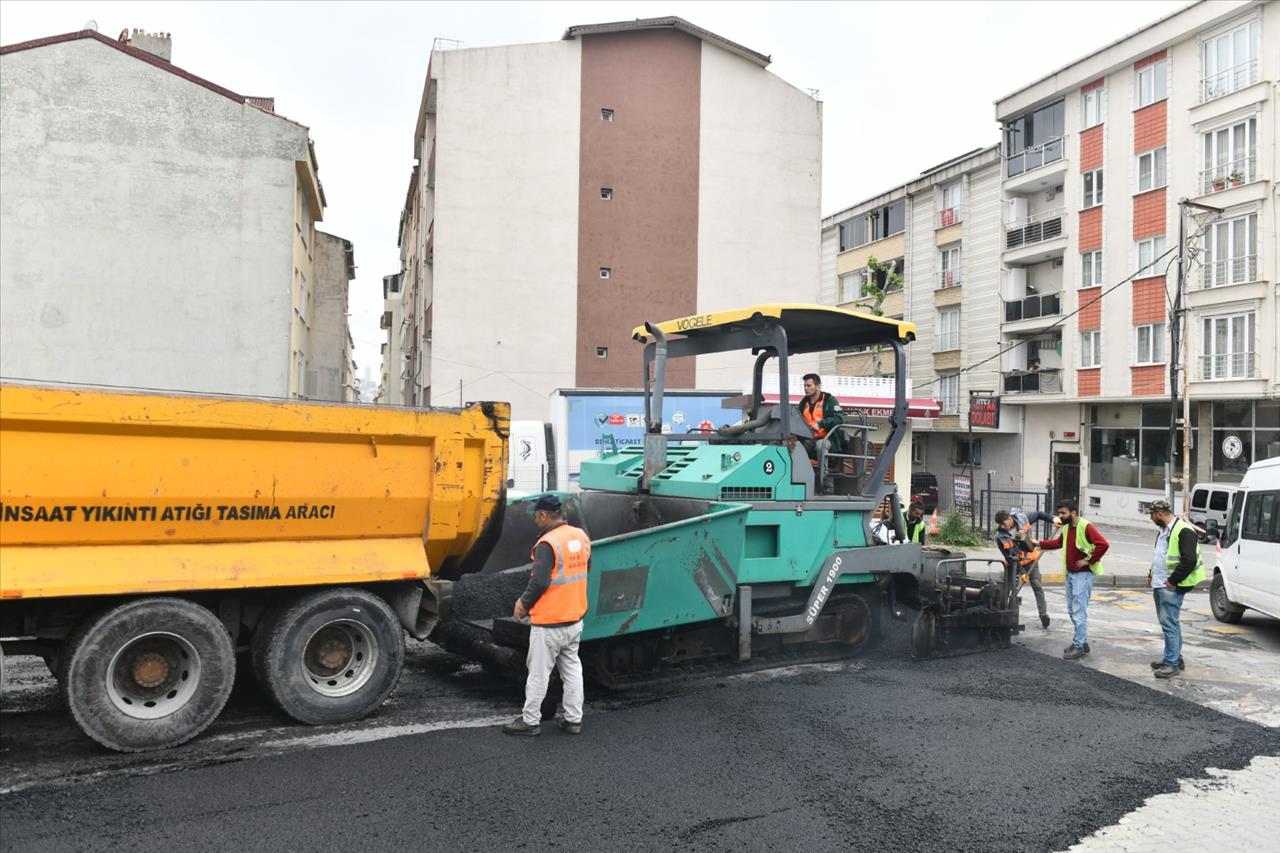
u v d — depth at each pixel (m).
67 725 6.04
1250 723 7.19
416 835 4.55
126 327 20.97
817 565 8.39
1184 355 25.31
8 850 4.21
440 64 28.80
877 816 5.05
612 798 5.13
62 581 5.20
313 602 6.12
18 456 5.13
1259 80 26.27
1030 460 34.94
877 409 24.83
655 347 8.91
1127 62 30.27
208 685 5.71
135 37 24.59
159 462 5.53
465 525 6.70
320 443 6.09
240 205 21.92
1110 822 5.11
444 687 7.52
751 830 4.79
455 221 28.75
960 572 9.65
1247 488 11.85
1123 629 11.44
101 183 20.89
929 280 39.31
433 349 28.55
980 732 6.65
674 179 30.83
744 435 8.75
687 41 31.16
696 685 7.70
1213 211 25.75
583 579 6.30
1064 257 32.88
